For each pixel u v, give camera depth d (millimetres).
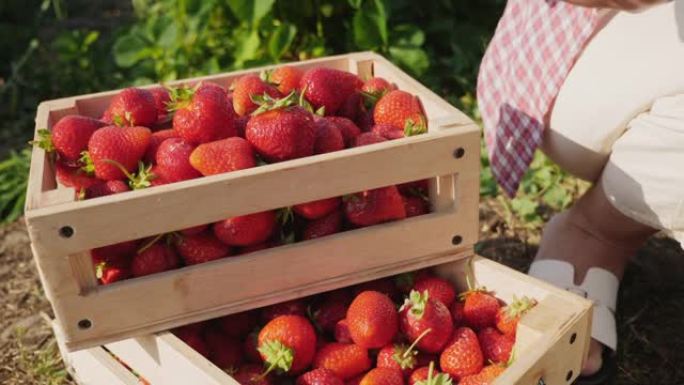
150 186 725
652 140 773
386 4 1285
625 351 903
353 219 764
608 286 877
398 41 1312
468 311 788
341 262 764
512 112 887
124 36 1375
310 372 733
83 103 842
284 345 734
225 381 687
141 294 724
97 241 692
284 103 729
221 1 1340
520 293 782
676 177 765
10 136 1357
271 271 748
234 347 800
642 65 778
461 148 752
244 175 703
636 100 786
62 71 1471
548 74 842
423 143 740
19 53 1577
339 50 1371
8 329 984
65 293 706
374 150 728
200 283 733
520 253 1044
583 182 1158
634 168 793
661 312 950
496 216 1105
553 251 899
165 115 810
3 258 1102
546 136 880
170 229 702
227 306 748
